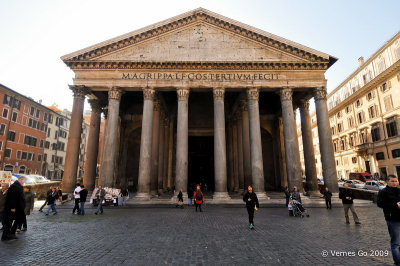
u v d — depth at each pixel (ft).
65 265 18.38
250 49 72.90
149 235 28.22
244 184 76.95
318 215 44.27
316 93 70.69
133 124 105.19
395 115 109.09
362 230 30.81
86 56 70.90
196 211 49.32
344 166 154.61
